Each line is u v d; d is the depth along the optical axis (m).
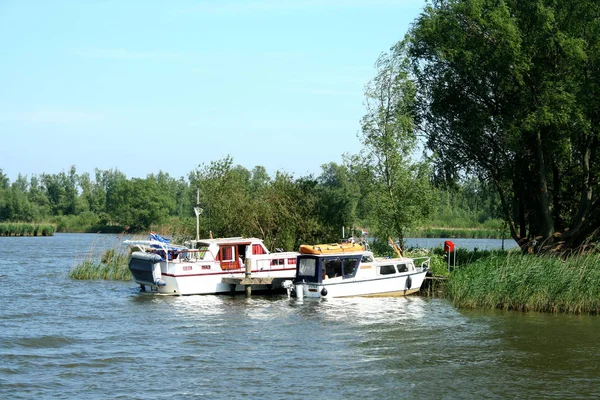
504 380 19.23
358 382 19.02
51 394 17.91
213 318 28.50
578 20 36.09
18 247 82.25
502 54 36.06
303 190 46.06
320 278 32.94
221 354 22.08
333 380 19.19
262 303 32.41
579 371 20.16
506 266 30.94
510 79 37.59
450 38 37.78
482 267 31.78
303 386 18.59
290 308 30.89
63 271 49.16
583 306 29.00
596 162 38.47
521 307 29.89
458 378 19.44
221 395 17.81
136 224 125.62
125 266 44.12
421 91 41.25
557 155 38.62
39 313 29.78
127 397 17.66
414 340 24.09
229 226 45.66
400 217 38.62
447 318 28.22
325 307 30.98
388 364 20.86
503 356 21.84
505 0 37.31
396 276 33.94
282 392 18.06
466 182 42.66
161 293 35.03
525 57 35.53
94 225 136.25
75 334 25.17
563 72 36.66
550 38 34.97
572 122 35.75
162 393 17.98
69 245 87.88
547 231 38.00
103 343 23.69
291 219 44.62
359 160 39.94
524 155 38.44
